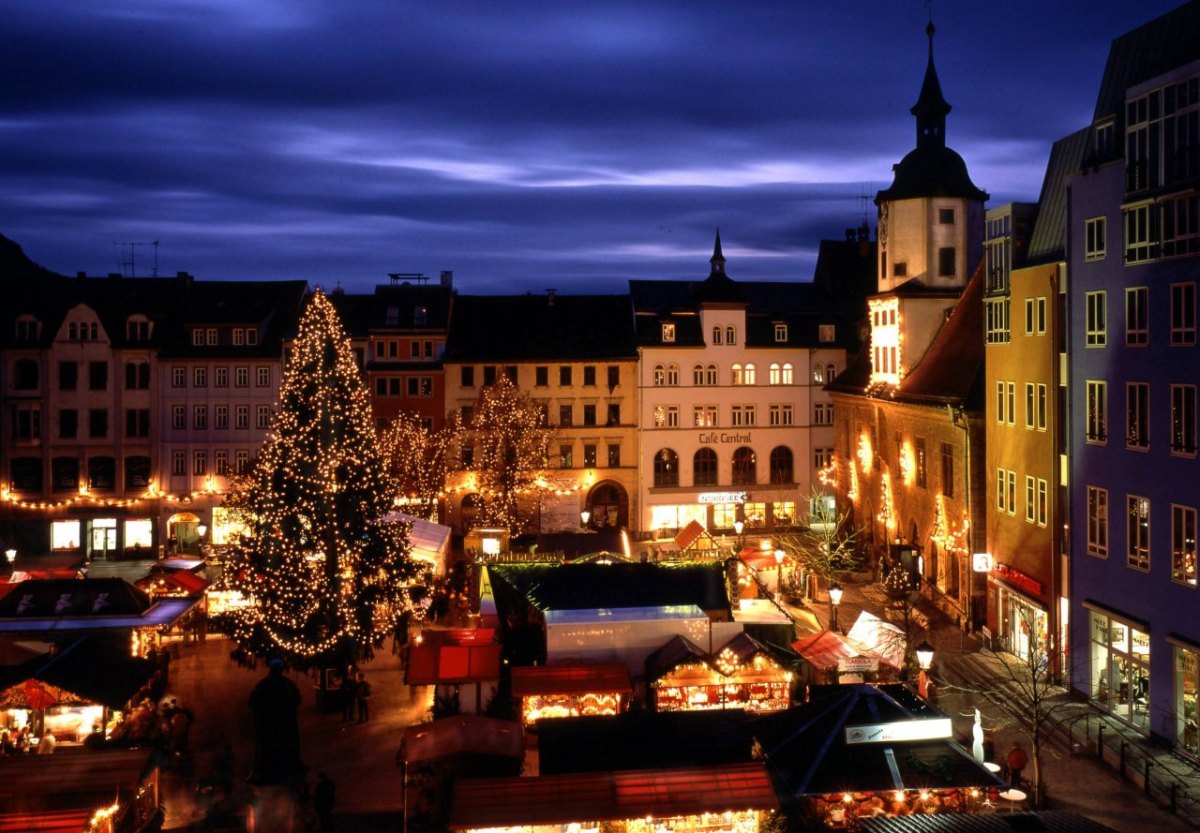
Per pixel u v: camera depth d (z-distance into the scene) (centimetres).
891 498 5800
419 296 7650
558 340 7681
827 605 5238
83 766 2453
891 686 2741
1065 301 3812
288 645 3809
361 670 4244
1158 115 3234
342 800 2969
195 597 4200
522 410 7144
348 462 4038
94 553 6969
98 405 7012
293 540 3947
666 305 7819
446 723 2738
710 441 7700
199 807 2862
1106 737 3278
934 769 2362
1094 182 3622
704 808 2186
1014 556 4219
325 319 4128
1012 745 3222
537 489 7225
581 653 3509
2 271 8781
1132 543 3388
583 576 4209
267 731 2653
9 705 3148
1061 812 2102
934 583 5109
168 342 7075
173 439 7050
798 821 2286
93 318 7000
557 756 2489
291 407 4053
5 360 6956
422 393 7512
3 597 3919
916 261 5841
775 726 2534
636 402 7625
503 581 4156
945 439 4934
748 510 7756
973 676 3941
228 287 7500
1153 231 3262
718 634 3584
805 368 7762
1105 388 3538
